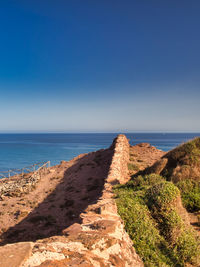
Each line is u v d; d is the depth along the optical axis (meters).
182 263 5.70
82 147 172.50
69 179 27.45
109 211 6.54
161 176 12.10
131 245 5.44
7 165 86.56
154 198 7.68
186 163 12.20
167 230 6.76
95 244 4.06
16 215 18.19
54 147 174.12
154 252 5.60
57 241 3.91
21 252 2.87
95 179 24.30
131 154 29.48
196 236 6.84
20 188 26.08
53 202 20.55
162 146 154.25
